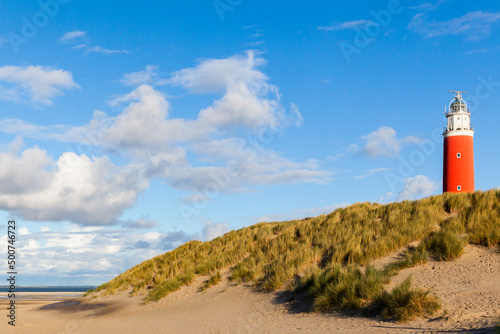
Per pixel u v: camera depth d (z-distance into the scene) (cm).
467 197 2053
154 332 1352
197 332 1280
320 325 1155
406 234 1812
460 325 912
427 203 2120
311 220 2592
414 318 1041
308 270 1719
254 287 1902
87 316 2067
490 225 1684
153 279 2622
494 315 956
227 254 2502
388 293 1182
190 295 2111
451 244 1580
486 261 1471
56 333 1473
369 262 1675
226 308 1716
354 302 1248
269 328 1213
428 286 1327
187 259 2805
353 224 2169
